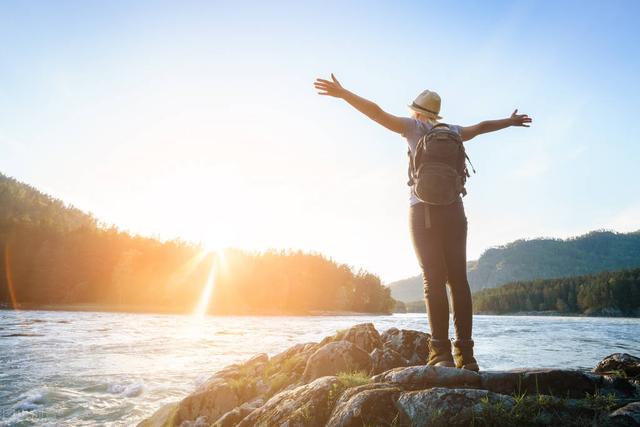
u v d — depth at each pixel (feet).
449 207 10.96
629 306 434.30
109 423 22.65
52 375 34.94
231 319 198.18
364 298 504.02
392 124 11.39
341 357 15.12
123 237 402.31
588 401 8.95
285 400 10.82
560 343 61.31
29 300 319.47
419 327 115.65
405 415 8.82
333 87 10.87
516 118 12.71
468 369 10.89
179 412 16.72
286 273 450.30
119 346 55.93
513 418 8.22
